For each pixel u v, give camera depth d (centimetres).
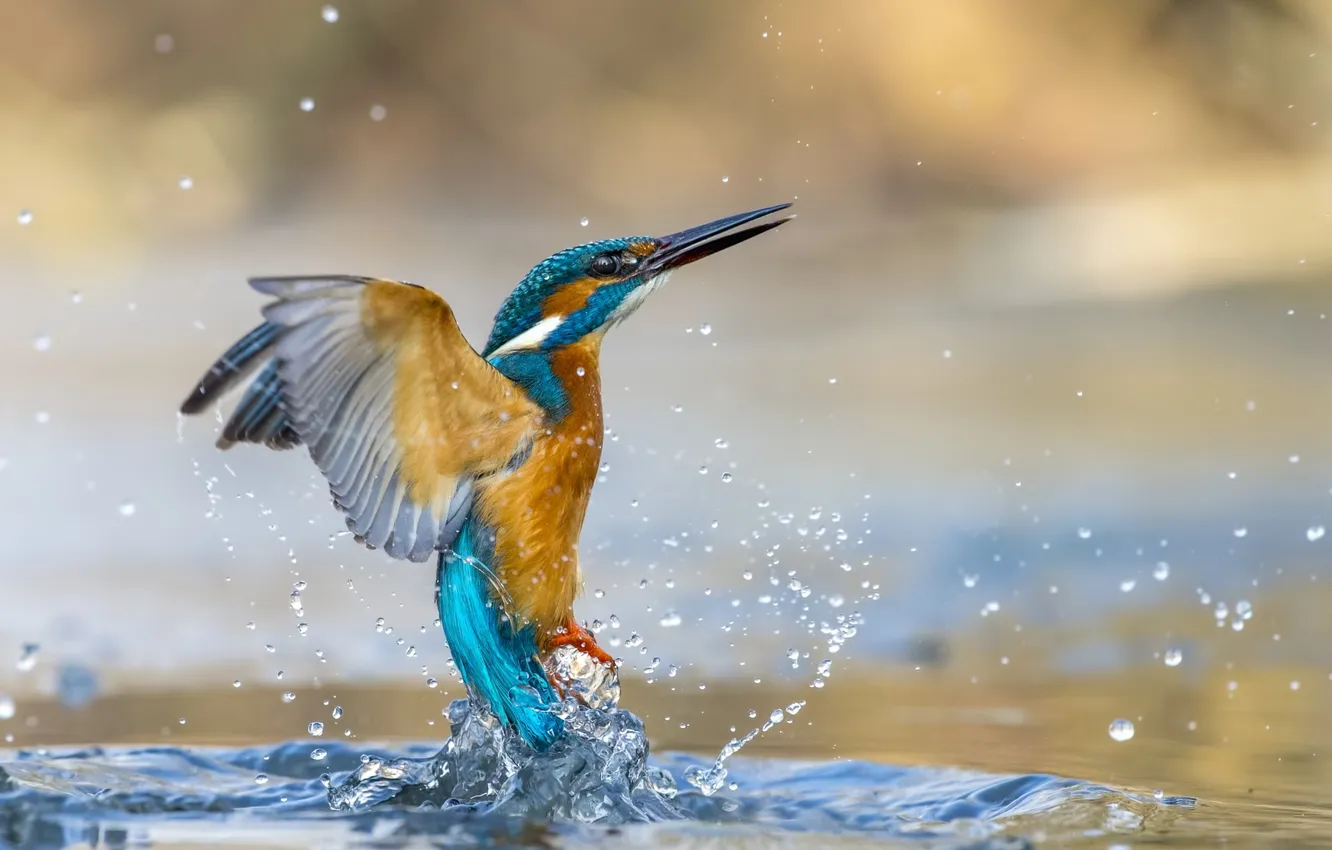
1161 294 2603
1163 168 3606
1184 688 856
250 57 3691
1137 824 606
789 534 1260
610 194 3631
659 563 1179
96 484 1470
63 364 2238
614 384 2005
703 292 2878
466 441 660
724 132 3647
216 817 625
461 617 680
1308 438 1581
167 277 3038
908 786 677
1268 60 3731
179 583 1134
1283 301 2456
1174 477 1442
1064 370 2058
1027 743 746
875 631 1009
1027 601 1078
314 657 947
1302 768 695
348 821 619
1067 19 3738
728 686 880
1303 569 1136
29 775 678
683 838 592
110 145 3550
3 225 3325
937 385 1995
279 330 601
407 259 3153
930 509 1337
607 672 706
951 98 3634
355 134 3691
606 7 3706
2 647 960
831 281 2947
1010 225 3403
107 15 3644
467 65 3728
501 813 635
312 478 1496
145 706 825
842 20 3659
